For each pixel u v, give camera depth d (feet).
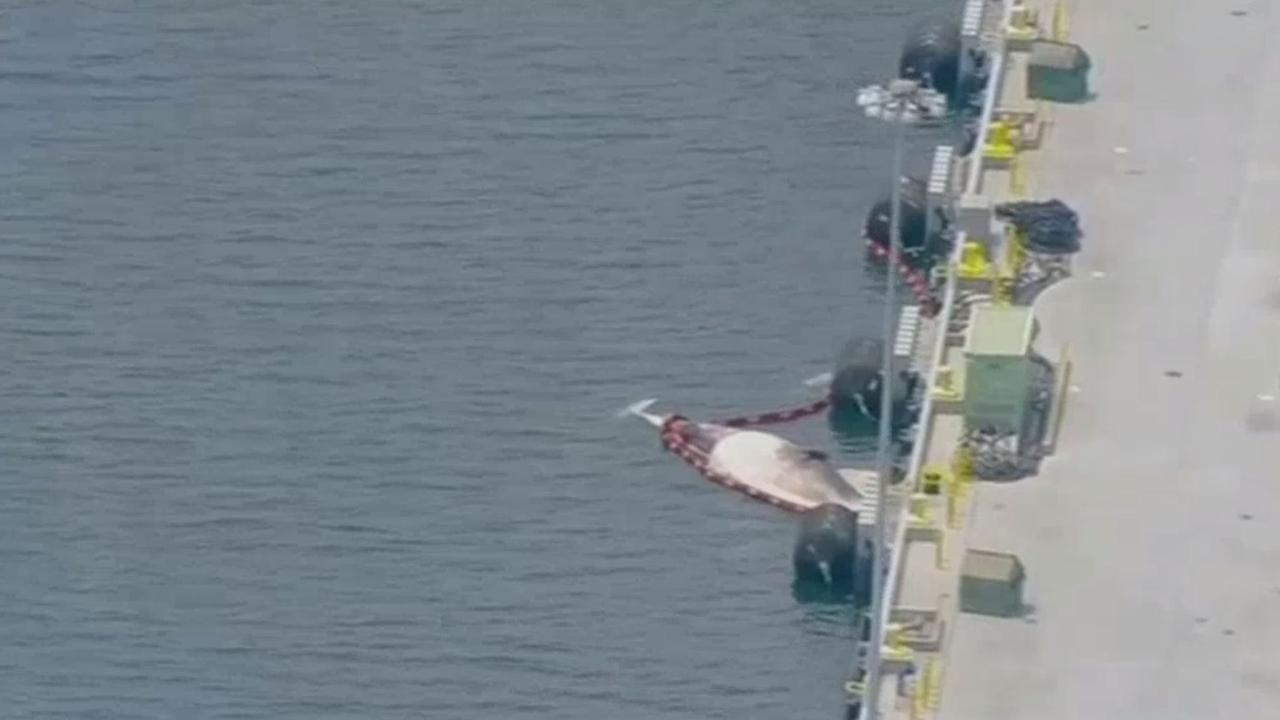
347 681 636.07
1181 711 619.67
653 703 632.79
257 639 643.86
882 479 634.43
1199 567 644.27
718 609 651.25
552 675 637.30
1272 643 631.15
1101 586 639.76
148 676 637.30
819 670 639.35
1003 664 625.82
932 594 637.30
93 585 654.12
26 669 638.94
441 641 643.45
